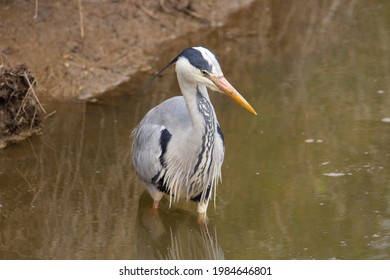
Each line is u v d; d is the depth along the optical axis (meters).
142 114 13.90
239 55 15.98
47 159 12.74
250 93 14.41
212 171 10.75
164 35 16.50
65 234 10.81
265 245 10.32
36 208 11.45
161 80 15.12
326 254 10.01
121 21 16.34
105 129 13.50
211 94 14.53
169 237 10.98
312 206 11.09
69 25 15.84
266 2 18.30
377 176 11.67
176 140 10.59
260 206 11.18
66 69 15.00
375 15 17.58
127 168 12.48
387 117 13.34
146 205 11.56
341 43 16.34
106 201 11.62
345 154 12.30
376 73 14.94
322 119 13.40
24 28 15.53
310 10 17.95
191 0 17.42
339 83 14.64
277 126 13.26
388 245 10.15
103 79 14.98
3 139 13.14
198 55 9.95
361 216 10.80
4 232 10.86
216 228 10.80
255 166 12.12
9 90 13.12
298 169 11.98
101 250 10.45
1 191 11.90
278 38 16.69
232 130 13.17
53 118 13.88
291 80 14.88
